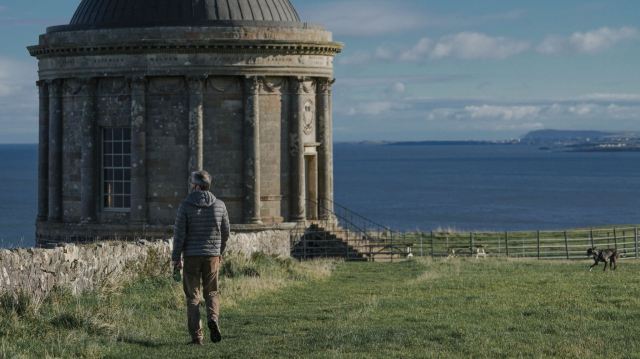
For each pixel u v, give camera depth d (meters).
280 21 52.03
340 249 51.62
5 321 19.64
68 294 23.48
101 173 52.53
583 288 28.92
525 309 23.97
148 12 51.66
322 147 54.44
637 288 28.62
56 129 53.31
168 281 28.14
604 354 17.84
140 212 51.22
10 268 21.98
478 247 54.41
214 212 18.94
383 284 32.00
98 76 51.47
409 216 148.25
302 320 22.84
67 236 52.66
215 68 50.88
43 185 54.91
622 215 149.25
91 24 52.09
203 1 52.22
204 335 20.58
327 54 53.62
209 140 51.34
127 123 51.56
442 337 19.59
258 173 51.56
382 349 18.25
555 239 59.94
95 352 18.20
